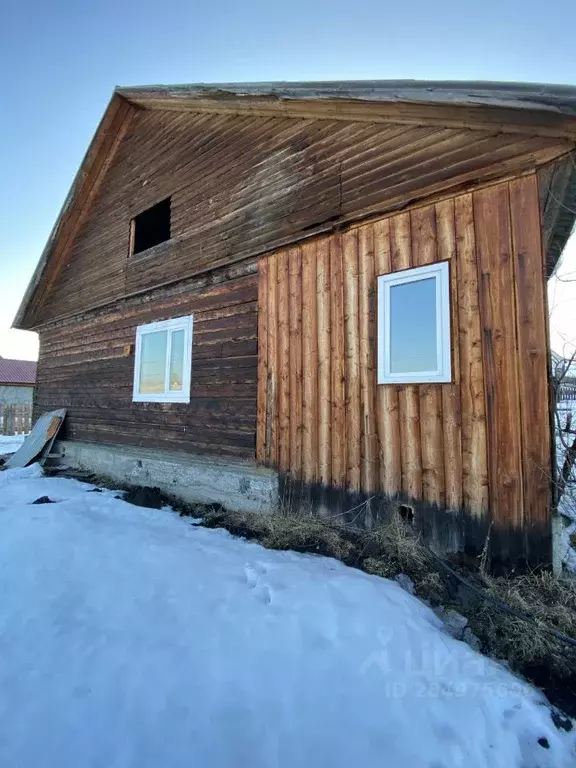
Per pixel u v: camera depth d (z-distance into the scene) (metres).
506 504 2.95
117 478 6.61
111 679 1.93
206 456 5.41
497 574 2.94
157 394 6.32
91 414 7.78
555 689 2.01
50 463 8.11
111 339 7.43
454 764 1.55
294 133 4.64
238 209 5.21
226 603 2.55
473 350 3.17
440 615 2.62
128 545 3.52
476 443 3.11
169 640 2.21
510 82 2.69
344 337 4.02
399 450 3.53
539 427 2.86
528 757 1.64
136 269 6.83
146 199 6.77
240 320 5.13
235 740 1.61
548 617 2.42
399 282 3.65
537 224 2.98
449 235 3.38
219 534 4.00
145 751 1.56
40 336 9.91
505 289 3.07
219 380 5.34
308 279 4.39
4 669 2.00
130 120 7.12
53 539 3.62
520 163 3.07
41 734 1.63
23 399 20.27
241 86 4.43
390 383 3.63
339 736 1.64
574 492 3.19
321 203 4.29
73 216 8.13
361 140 4.02
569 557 3.29
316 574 2.88
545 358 2.86
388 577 3.01
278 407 4.55
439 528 3.26
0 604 2.62
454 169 3.37
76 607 2.56
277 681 1.91
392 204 3.71
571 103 2.54
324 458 4.07
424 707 1.80
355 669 1.99
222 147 5.51
